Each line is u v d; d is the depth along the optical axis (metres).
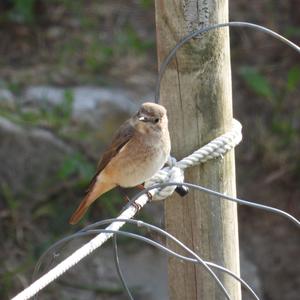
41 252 12.02
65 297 11.75
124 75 14.31
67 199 12.55
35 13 15.42
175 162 6.91
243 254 13.03
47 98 13.37
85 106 13.24
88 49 14.86
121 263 12.25
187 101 6.83
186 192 6.83
